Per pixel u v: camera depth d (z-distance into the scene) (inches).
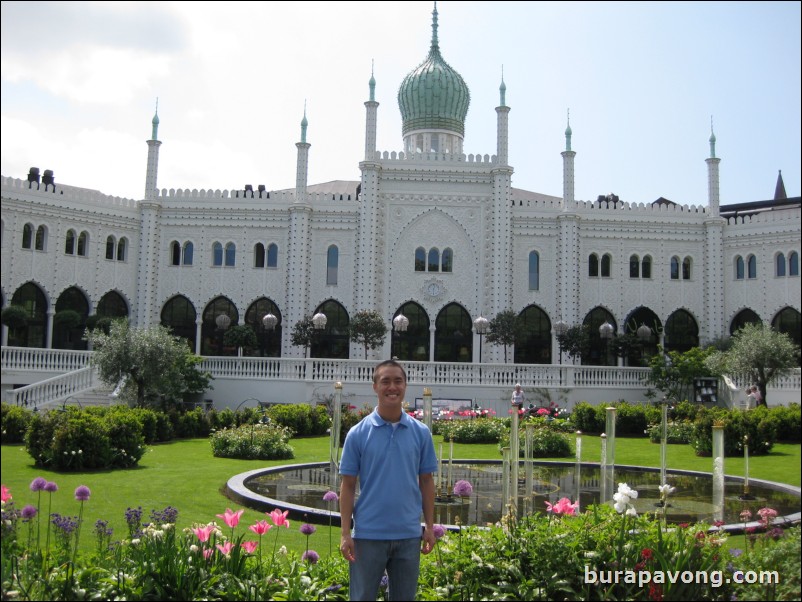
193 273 1819.6
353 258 1813.5
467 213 1814.7
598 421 1157.1
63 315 1598.2
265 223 1823.3
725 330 1814.7
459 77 2028.8
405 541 253.0
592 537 301.0
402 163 1803.6
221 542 307.6
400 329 1457.9
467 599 289.6
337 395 599.8
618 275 1843.0
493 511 536.1
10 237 1579.7
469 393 1365.7
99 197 1734.7
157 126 1824.6
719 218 1829.5
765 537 328.5
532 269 1834.4
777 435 909.2
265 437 853.2
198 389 1277.1
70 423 713.6
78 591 274.8
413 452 260.5
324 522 498.3
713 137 1852.9
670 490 342.3
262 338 1814.7
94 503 547.5
